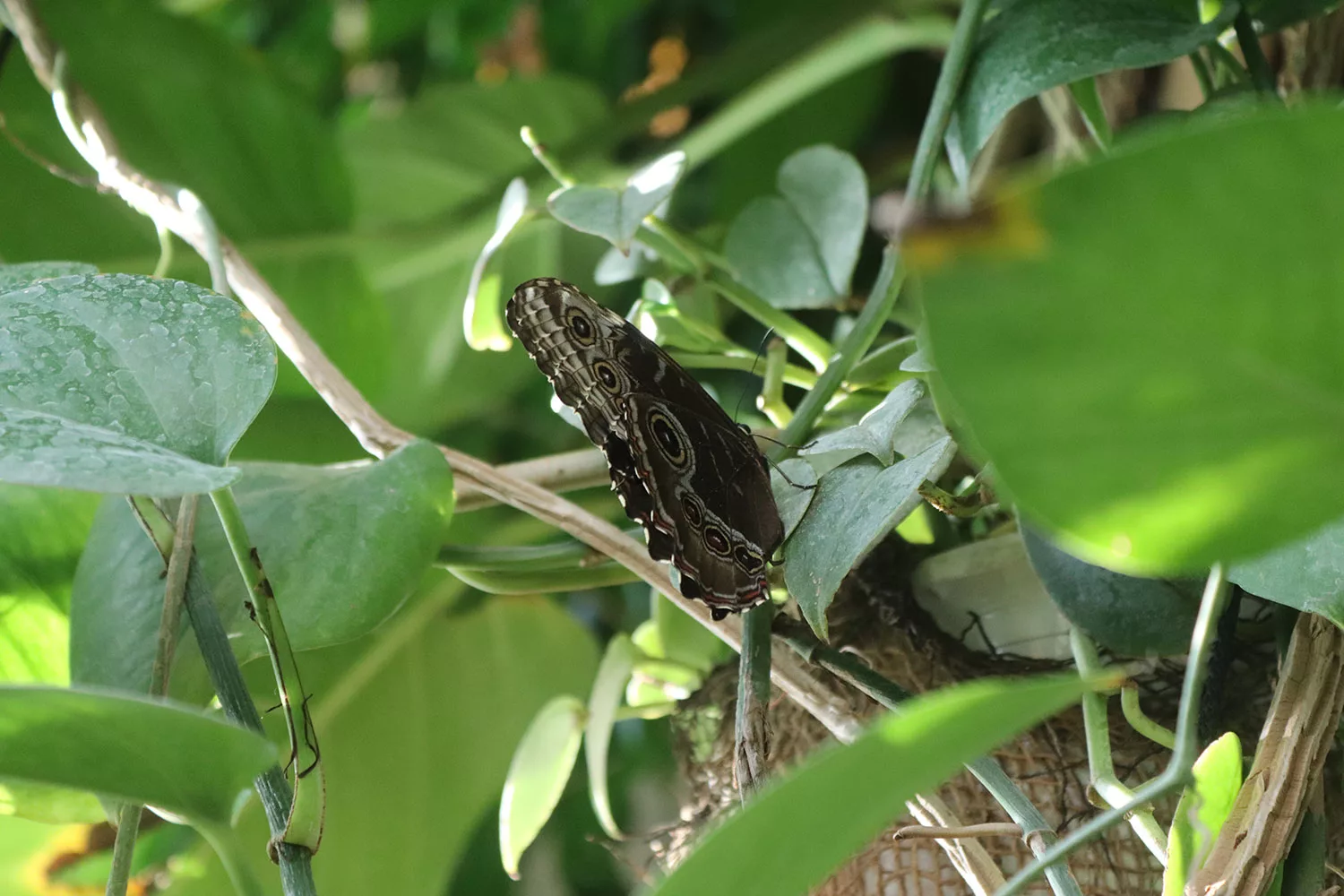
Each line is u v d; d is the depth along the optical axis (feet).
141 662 1.67
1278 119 0.88
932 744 1.22
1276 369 0.97
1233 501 1.09
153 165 2.26
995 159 2.17
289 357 1.82
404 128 2.55
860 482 1.64
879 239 2.29
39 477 1.36
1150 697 1.71
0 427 1.40
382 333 2.35
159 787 1.42
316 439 2.18
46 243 2.20
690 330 1.94
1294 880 1.54
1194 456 1.04
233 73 2.27
